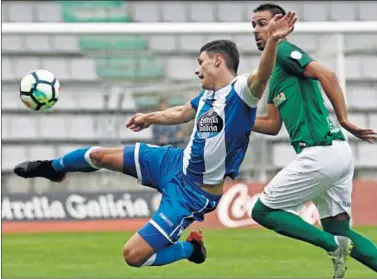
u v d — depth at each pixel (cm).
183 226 1794
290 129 1973
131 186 4634
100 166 1870
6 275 2469
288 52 1923
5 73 5434
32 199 4222
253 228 4059
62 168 1881
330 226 2017
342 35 3978
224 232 3881
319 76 1886
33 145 5153
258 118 2080
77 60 5534
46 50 5538
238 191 4128
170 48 5572
